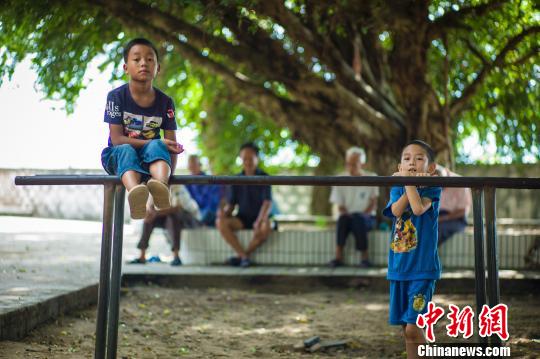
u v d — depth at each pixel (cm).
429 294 458
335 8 857
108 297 438
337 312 750
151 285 895
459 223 949
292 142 1538
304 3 895
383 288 886
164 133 475
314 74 1028
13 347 522
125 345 584
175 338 623
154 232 1532
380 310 758
